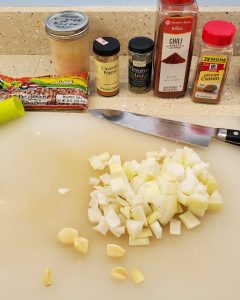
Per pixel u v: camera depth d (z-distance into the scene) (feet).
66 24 1.73
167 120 1.69
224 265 1.30
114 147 1.64
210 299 1.23
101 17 1.89
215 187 1.46
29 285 1.27
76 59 1.81
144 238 1.36
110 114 1.72
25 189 1.51
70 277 1.29
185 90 1.80
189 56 1.67
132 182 1.48
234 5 1.86
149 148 1.63
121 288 1.26
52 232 1.39
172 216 1.41
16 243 1.36
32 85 1.77
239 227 1.39
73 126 1.72
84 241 1.34
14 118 1.73
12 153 1.63
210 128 1.65
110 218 1.37
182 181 1.45
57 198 1.48
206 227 1.40
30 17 1.90
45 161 1.60
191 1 1.55
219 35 1.53
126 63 2.00
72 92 1.74
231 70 1.92
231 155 1.60
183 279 1.28
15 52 2.04
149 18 1.88
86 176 1.55
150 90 1.85
